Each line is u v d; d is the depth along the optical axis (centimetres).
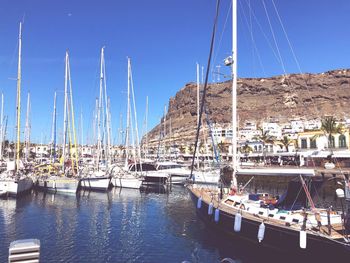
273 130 13762
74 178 4384
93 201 3709
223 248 1858
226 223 1845
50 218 2745
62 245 1989
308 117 13275
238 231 1702
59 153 6275
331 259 1311
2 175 3984
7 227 2411
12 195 3691
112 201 3747
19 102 3962
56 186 4209
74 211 3080
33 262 730
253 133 14350
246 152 8988
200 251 1830
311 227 1442
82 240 2102
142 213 3023
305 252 1395
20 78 3959
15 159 4272
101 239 2127
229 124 16150
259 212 1725
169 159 9156
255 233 1619
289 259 1480
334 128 6216
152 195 4322
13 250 712
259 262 1617
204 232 2219
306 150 6825
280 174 1766
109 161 5453
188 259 1722
